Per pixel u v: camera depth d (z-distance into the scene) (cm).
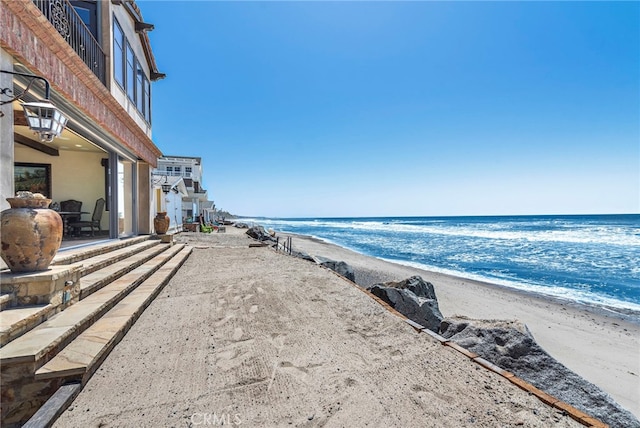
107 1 706
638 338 773
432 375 299
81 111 557
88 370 262
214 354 331
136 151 902
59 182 909
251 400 254
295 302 517
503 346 383
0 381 232
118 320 364
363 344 367
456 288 1251
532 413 243
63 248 562
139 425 219
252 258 966
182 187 2216
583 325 864
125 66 844
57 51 440
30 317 281
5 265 332
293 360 323
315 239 3547
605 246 2600
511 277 1524
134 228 948
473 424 229
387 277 1370
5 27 333
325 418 234
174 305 486
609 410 308
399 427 225
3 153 324
